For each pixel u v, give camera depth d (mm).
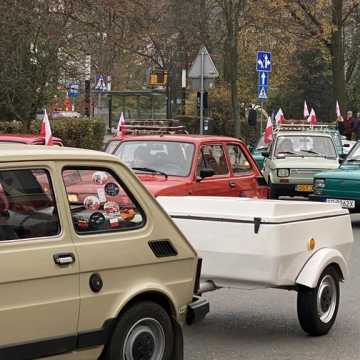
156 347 5797
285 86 61969
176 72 43938
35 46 20734
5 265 4801
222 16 35656
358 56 54062
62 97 23797
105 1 24594
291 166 18906
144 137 12367
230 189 12172
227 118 39188
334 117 39031
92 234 5383
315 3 36500
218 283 7355
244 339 7543
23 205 5039
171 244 5902
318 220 7605
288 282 7230
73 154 5379
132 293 5520
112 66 30812
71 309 5145
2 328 4777
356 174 15320
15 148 5293
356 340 7590
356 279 10602
